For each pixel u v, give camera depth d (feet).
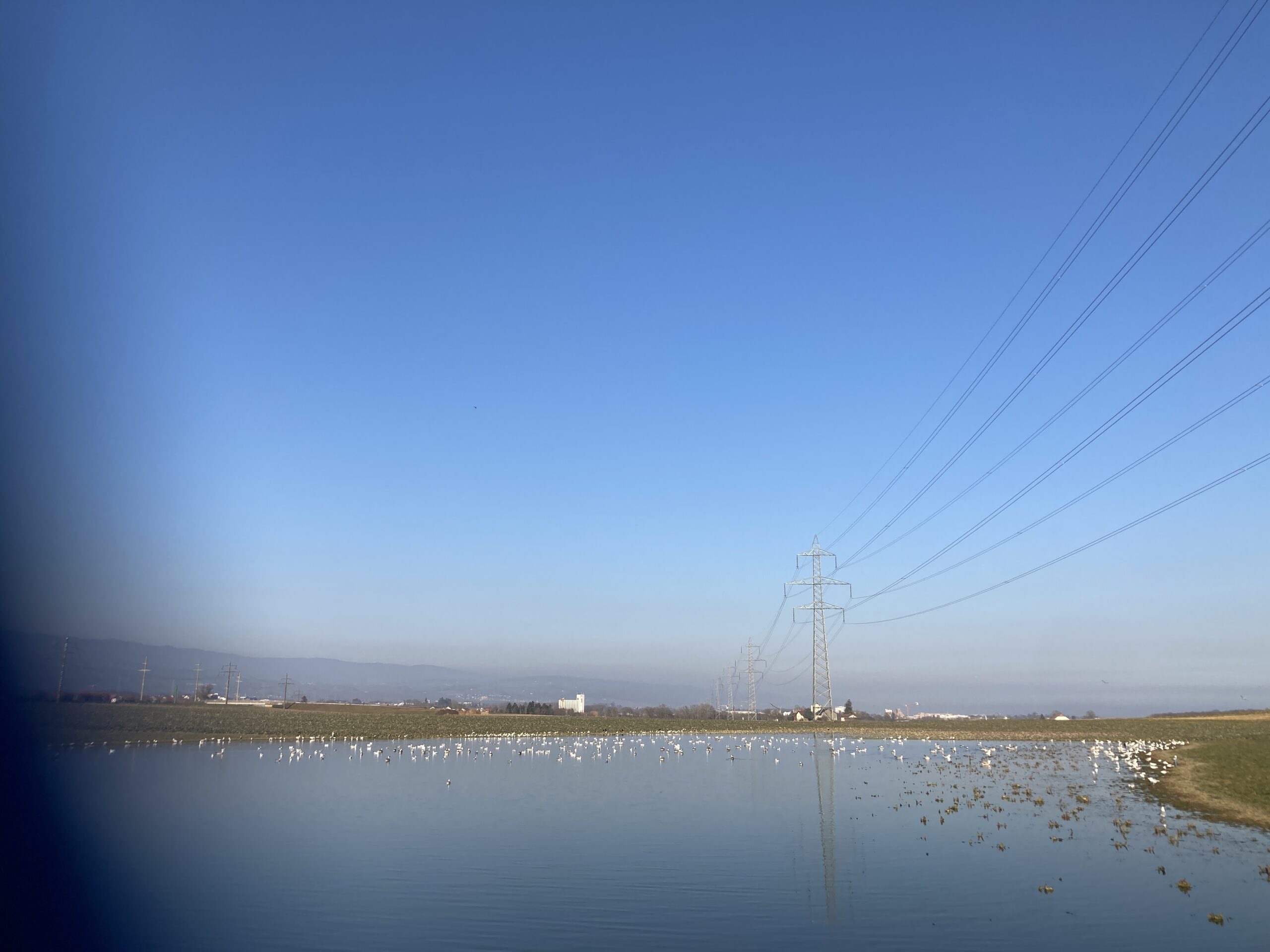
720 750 320.50
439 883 94.89
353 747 307.37
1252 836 125.90
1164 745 305.73
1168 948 73.46
